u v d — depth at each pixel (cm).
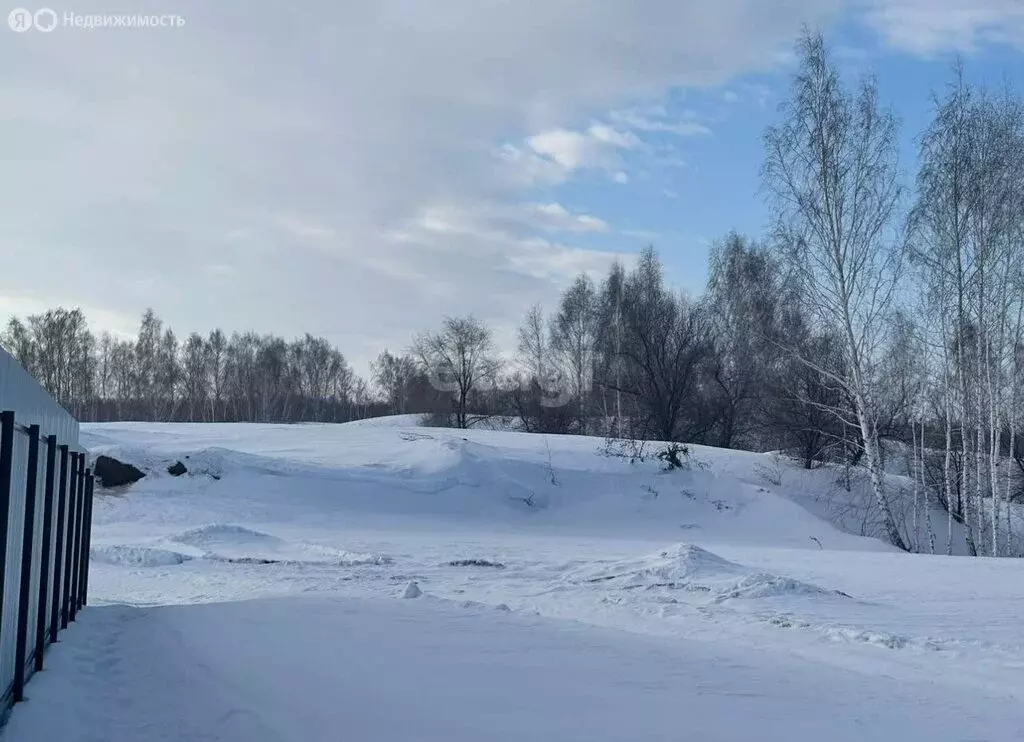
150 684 764
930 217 3056
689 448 4444
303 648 898
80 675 809
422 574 1905
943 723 730
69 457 1080
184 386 9425
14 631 701
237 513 3278
